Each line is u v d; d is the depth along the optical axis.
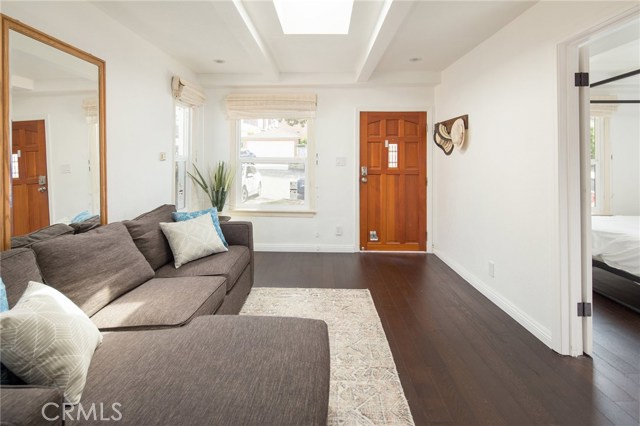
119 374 1.18
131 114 2.88
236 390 1.10
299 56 3.71
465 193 3.57
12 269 1.40
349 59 3.81
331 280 3.54
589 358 2.06
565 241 2.10
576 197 2.10
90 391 1.10
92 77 2.38
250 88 4.61
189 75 4.12
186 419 0.98
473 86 3.36
